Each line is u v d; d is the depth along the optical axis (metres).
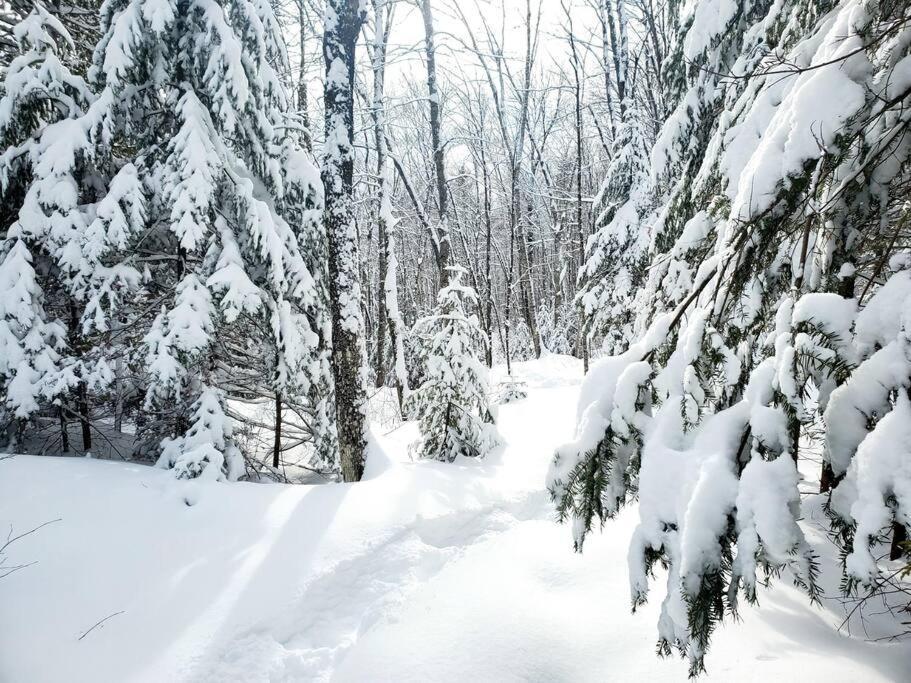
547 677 2.82
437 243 13.07
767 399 1.87
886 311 1.76
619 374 2.31
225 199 6.69
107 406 6.95
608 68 16.39
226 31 5.87
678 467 1.87
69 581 3.90
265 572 4.17
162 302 6.79
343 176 6.79
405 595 4.00
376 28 12.36
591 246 12.22
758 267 2.29
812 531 3.30
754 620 2.71
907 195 2.23
